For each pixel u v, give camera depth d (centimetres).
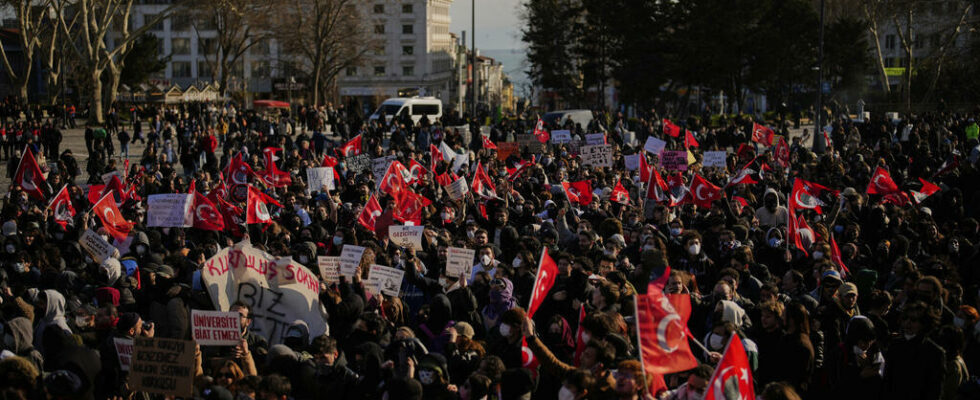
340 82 12525
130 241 1373
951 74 6762
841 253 1252
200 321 797
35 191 1870
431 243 1302
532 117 4994
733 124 3894
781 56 6000
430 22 12688
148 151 2692
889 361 796
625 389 625
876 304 913
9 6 5866
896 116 5625
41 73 8819
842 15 6844
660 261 1015
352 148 2614
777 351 822
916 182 2069
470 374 763
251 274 951
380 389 767
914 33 8156
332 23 7250
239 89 10144
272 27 7506
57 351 841
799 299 975
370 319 866
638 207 1645
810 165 2222
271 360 786
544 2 6875
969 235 1414
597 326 750
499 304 973
